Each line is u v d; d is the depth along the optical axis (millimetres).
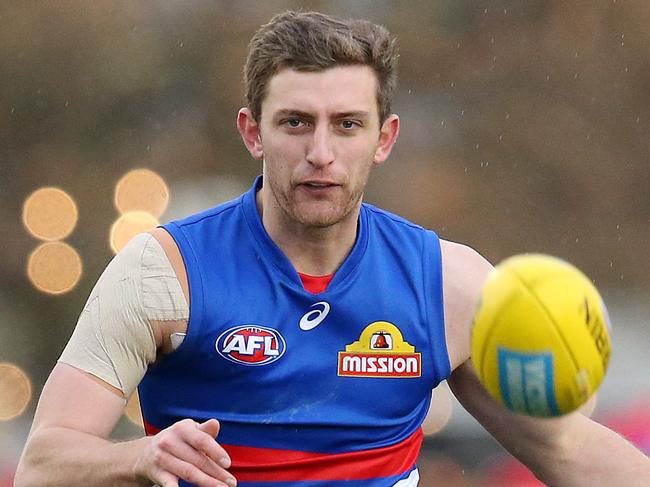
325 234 17766
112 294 17422
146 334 17328
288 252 17859
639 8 61875
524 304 15414
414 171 59469
